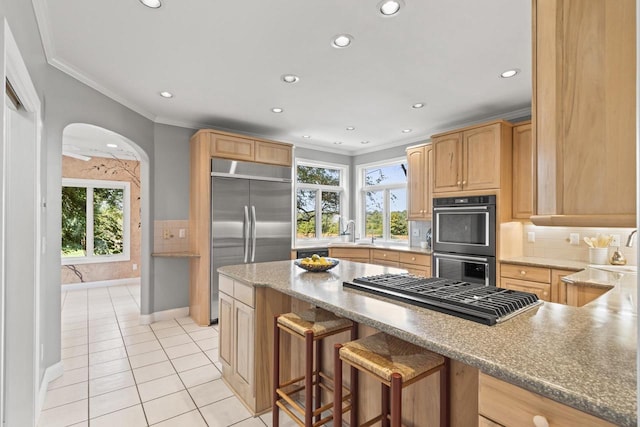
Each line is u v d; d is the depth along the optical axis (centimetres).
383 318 137
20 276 196
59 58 255
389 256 461
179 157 417
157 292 402
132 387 246
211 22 209
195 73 282
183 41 231
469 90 316
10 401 191
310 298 172
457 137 374
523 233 366
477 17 203
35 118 202
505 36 224
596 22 78
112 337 347
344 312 150
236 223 407
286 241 451
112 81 298
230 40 230
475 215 355
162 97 337
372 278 205
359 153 587
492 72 278
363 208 593
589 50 79
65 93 269
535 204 88
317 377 210
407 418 163
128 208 627
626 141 73
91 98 299
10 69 148
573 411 83
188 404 225
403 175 527
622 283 230
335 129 453
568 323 130
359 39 228
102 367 278
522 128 342
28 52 178
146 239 392
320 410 178
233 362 240
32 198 200
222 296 259
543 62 86
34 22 193
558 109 82
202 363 287
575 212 79
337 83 302
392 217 547
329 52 246
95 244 604
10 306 193
